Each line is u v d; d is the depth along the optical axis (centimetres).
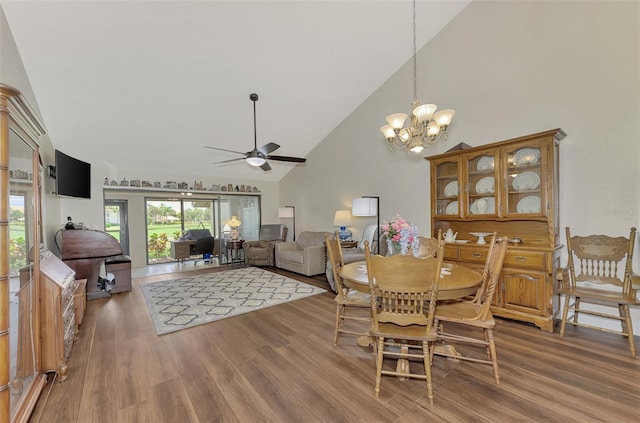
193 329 292
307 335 274
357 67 437
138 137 488
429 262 173
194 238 786
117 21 288
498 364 213
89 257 408
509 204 307
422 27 387
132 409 172
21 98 155
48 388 193
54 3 257
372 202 468
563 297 298
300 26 342
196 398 181
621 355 224
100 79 353
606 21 266
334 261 256
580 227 284
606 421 154
